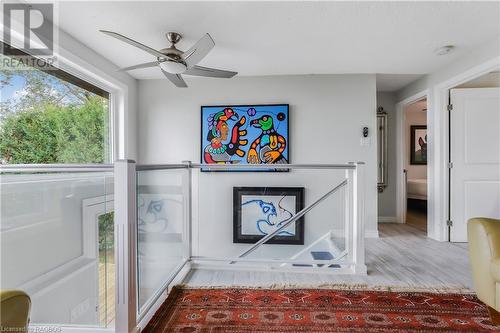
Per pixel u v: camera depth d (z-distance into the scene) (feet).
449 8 6.89
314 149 12.39
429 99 12.16
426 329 5.36
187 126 12.84
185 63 8.01
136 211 5.30
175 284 7.38
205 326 5.50
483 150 11.06
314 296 6.70
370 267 8.57
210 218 10.43
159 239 6.93
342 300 6.50
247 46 9.17
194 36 8.36
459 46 9.21
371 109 12.25
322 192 11.80
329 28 7.94
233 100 12.66
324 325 5.52
